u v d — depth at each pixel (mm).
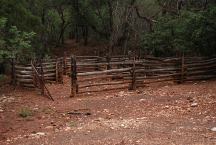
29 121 12359
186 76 18594
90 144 9477
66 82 20562
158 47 26609
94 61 24484
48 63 20500
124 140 9617
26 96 16688
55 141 9922
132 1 42594
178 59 18609
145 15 43156
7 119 12688
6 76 23203
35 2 39125
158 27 27312
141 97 15375
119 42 45250
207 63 19062
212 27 20016
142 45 29109
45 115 13078
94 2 49656
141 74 18078
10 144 9891
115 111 13344
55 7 52250
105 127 11078
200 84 17625
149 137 9812
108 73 17359
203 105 13133
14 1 27469
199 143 9133
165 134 10047
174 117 11930
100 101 15070
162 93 15898
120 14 44312
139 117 12242
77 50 53531
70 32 66625
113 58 24562
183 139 9523
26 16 29203
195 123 11062
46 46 43875
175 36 24891
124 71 17312
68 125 11602
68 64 23812
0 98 16312
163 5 34156
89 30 58188
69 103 15000
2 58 18391
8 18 26047
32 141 10047
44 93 17422
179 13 27031
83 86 16656
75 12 51469
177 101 14109
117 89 17375
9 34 18922
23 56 23938
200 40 20750
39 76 17359
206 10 20344
